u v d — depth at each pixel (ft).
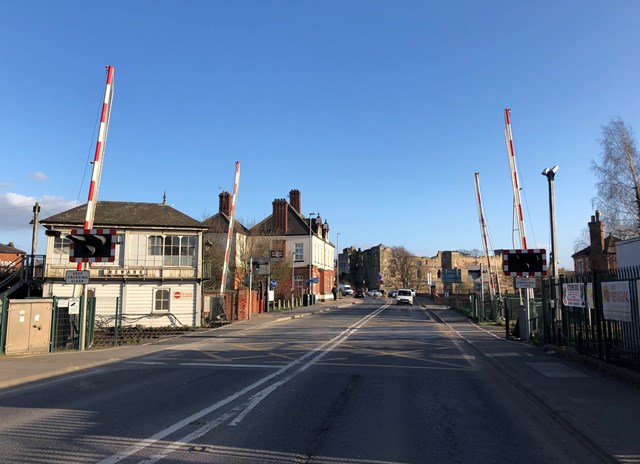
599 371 36.99
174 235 98.78
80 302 58.03
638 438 20.51
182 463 18.45
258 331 83.71
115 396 30.81
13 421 24.52
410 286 375.25
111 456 19.15
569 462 18.90
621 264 47.37
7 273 95.66
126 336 77.15
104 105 60.85
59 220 93.86
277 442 21.24
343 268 470.80
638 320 32.07
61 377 38.47
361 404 28.78
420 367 43.16
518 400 29.89
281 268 172.76
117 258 96.73
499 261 325.83
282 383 35.42
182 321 96.07
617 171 128.06
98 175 60.03
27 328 54.19
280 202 210.59
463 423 24.62
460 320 104.37
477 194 113.70
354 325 95.35
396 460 19.11
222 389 33.17
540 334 58.80
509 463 18.80
